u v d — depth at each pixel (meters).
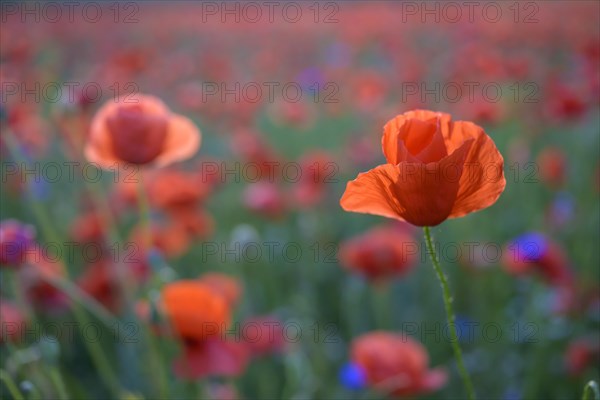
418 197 1.15
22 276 2.67
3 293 3.20
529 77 6.70
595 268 4.00
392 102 6.93
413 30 10.38
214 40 10.77
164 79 7.39
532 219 4.32
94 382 3.37
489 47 7.94
